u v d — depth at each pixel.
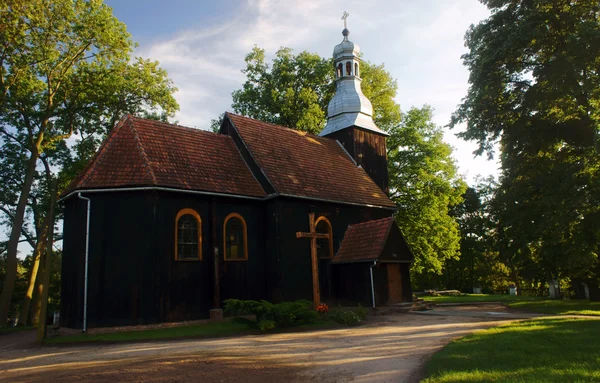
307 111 33.19
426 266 34.53
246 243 20.20
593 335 11.11
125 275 16.77
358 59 31.31
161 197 17.75
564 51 19.48
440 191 33.59
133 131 19.44
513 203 20.84
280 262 20.19
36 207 29.02
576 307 20.56
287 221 20.88
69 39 23.97
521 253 21.80
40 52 23.25
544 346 9.78
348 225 23.92
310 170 23.86
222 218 19.62
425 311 20.78
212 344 12.63
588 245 19.08
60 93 26.16
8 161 28.81
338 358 10.05
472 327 14.36
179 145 20.36
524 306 22.33
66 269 18.84
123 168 17.80
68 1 23.16
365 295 21.33
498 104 21.72
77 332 16.20
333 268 22.77
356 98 29.94
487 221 23.84
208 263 18.69
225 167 21.00
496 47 21.12
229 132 23.75
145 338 14.31
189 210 18.48
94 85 25.98
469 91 22.31
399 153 34.41
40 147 25.33
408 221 33.28
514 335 11.66
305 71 36.25
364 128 29.05
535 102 20.75
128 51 25.91
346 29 31.34
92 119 29.08
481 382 6.74
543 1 19.39
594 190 17.94
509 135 21.36
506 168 22.02
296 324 16.09
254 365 9.57
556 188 18.58
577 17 19.95
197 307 17.98
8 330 20.70
